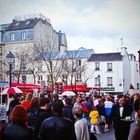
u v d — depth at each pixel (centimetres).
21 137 489
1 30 5956
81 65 5603
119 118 1043
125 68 5731
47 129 559
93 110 1695
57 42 6347
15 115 506
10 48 5741
